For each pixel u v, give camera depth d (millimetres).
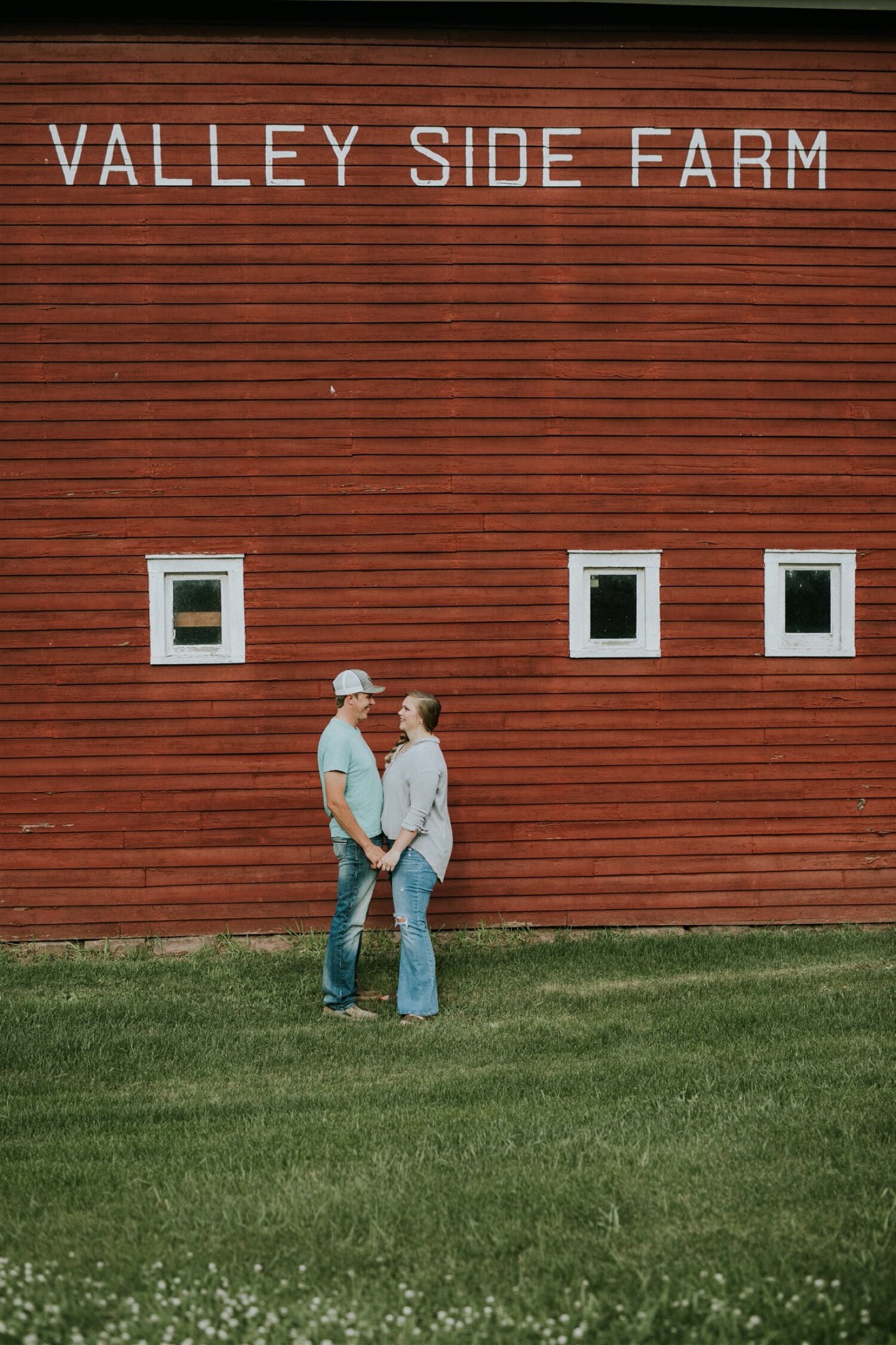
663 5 9172
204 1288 4172
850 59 9430
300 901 9281
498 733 9367
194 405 9211
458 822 9367
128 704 9211
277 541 9250
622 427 9391
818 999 7684
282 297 9227
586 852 9398
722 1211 4684
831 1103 5824
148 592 9211
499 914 9367
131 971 8570
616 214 9367
